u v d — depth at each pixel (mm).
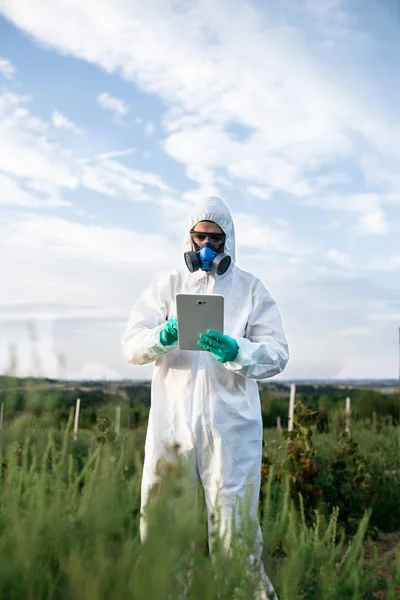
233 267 3348
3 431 2021
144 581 1547
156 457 3062
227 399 3105
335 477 6039
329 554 2543
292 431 6055
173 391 3150
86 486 2186
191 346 2963
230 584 1800
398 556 2613
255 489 3135
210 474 3068
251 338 3340
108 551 1749
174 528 1653
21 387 2021
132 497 2029
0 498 2027
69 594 1701
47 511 1842
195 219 3230
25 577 1681
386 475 6906
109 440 2848
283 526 2406
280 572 2078
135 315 3373
